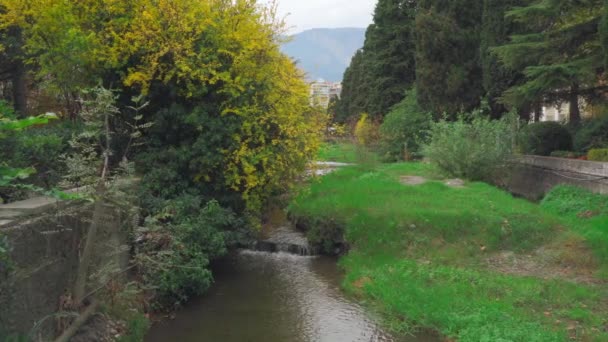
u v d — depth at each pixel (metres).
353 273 9.91
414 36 25.14
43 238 5.38
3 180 4.64
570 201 13.36
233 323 7.86
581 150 17.19
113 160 9.93
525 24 19.19
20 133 7.14
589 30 15.28
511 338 6.68
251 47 9.71
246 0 10.16
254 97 9.91
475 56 22.88
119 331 6.52
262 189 10.18
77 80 9.86
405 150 25.72
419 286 8.87
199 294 8.91
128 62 9.65
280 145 10.04
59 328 5.62
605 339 6.56
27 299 5.02
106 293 6.37
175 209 8.58
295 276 10.32
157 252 7.07
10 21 10.20
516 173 18.42
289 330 7.62
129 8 9.64
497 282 8.77
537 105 19.56
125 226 7.53
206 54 9.64
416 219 11.67
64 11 9.38
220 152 9.59
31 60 10.64
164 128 9.84
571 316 7.34
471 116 20.45
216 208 9.39
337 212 12.59
